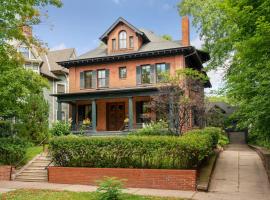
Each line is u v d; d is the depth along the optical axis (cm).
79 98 2923
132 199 1082
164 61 2927
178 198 1130
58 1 1527
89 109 3247
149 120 2816
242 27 992
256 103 1048
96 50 3397
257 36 847
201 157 1393
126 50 3117
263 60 953
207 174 1444
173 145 1365
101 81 3184
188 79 2188
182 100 2034
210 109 2519
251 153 2236
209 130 1898
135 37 3092
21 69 1723
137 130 2539
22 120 2394
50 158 1795
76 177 1515
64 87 3981
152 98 2481
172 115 2058
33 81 1794
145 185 1374
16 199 1140
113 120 3172
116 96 2800
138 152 1436
